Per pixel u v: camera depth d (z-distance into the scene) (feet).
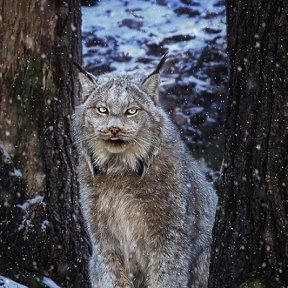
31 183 49.26
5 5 49.65
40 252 48.80
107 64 82.84
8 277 47.60
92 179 41.52
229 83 37.99
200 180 43.98
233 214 36.81
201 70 81.66
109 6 91.91
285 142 35.06
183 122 77.15
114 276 41.96
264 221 35.58
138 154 40.60
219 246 37.29
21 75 49.73
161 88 79.36
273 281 35.22
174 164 41.29
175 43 84.89
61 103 50.19
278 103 35.14
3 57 49.60
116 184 41.24
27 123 49.55
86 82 41.47
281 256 35.19
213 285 37.35
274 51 35.47
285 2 35.35
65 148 49.93
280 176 35.14
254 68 36.19
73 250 49.55
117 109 39.75
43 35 49.98
